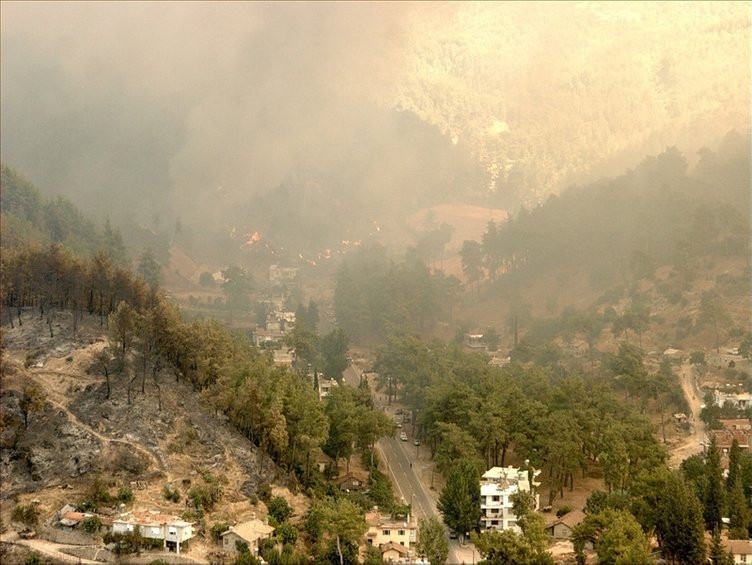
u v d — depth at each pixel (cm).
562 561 18188
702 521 17838
